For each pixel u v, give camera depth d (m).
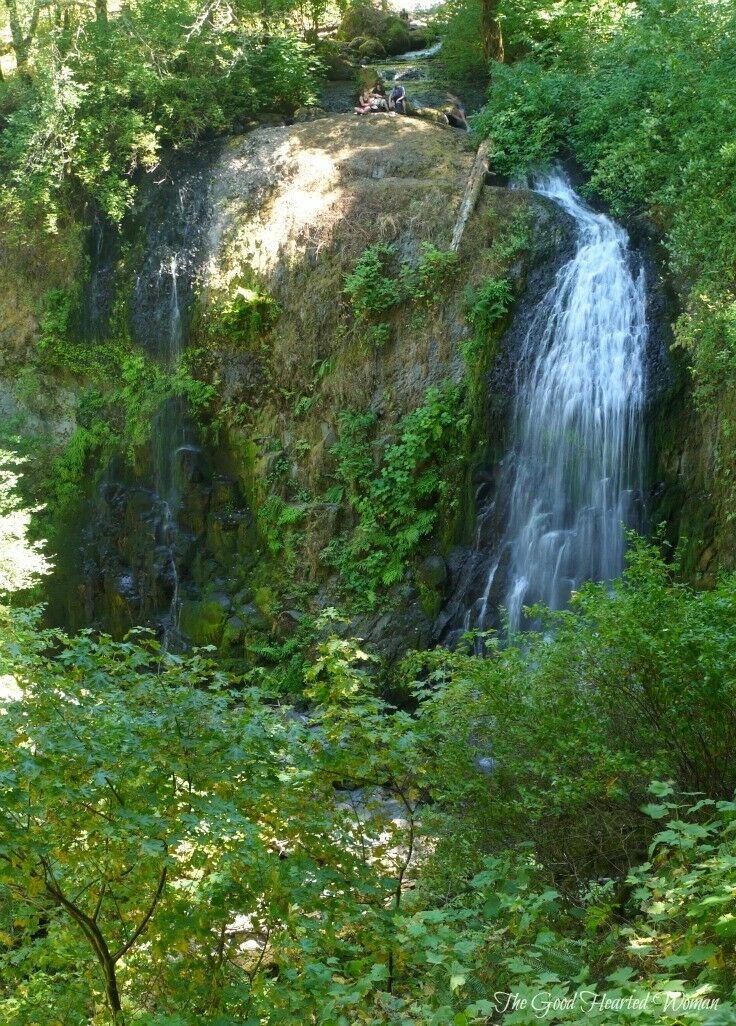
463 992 4.73
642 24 19.17
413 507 17.41
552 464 16.55
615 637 6.49
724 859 4.06
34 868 4.73
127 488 20.56
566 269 17.64
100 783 4.57
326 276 19.16
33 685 4.84
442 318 18.03
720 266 14.51
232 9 23.94
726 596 6.86
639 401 15.81
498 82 21.30
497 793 6.53
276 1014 4.71
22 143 21.84
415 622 16.97
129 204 21.59
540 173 19.77
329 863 5.31
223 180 21.20
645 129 17.48
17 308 22.14
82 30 23.44
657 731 6.40
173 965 5.12
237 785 4.97
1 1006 5.27
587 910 5.41
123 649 5.16
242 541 19.23
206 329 20.23
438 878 6.16
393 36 29.50
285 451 19.09
